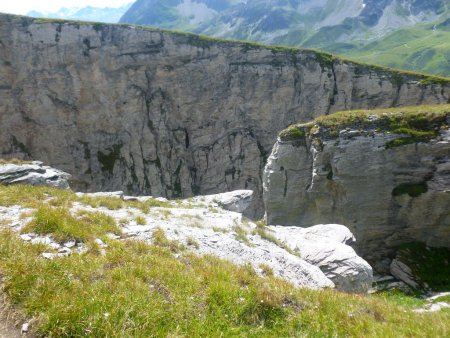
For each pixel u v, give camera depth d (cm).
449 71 19988
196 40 7050
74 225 1313
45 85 6762
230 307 877
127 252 1151
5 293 741
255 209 6944
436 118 3891
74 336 665
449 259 3778
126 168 7119
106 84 6981
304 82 6744
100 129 7131
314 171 4247
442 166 3731
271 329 852
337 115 4384
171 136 7231
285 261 1995
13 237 1031
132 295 805
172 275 998
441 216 3819
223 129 7119
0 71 6488
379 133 3997
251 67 6906
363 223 4097
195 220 2225
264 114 6938
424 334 945
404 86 6088
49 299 729
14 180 2639
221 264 1335
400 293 3238
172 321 765
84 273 883
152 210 2341
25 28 6575
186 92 7131
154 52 7006
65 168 6962
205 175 7244
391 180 3956
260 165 6931
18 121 6688
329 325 905
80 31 6812
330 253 2375
